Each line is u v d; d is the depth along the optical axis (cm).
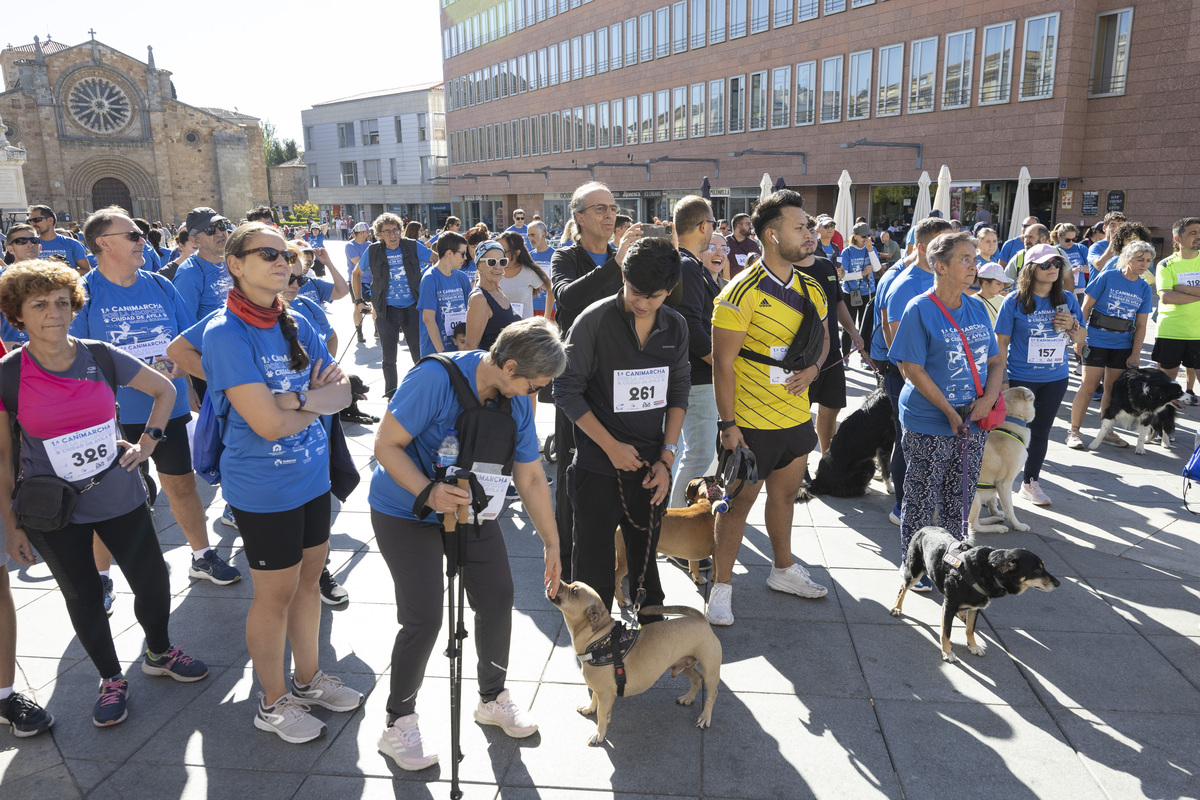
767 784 284
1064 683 346
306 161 7488
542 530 305
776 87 3228
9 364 303
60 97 5450
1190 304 768
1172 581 442
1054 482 609
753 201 3450
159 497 591
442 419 279
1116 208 2369
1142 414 665
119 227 412
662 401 348
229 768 295
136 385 338
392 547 287
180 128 5862
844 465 571
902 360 422
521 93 4900
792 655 369
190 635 390
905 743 306
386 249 873
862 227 1143
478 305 539
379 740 300
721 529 392
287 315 302
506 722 310
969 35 2547
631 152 4097
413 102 6475
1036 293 536
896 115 2808
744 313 374
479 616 305
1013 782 284
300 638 323
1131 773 289
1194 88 2170
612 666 291
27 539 314
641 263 310
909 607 415
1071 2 2286
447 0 5494
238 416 291
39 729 313
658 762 296
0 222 2769
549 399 422
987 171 2575
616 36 4047
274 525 294
